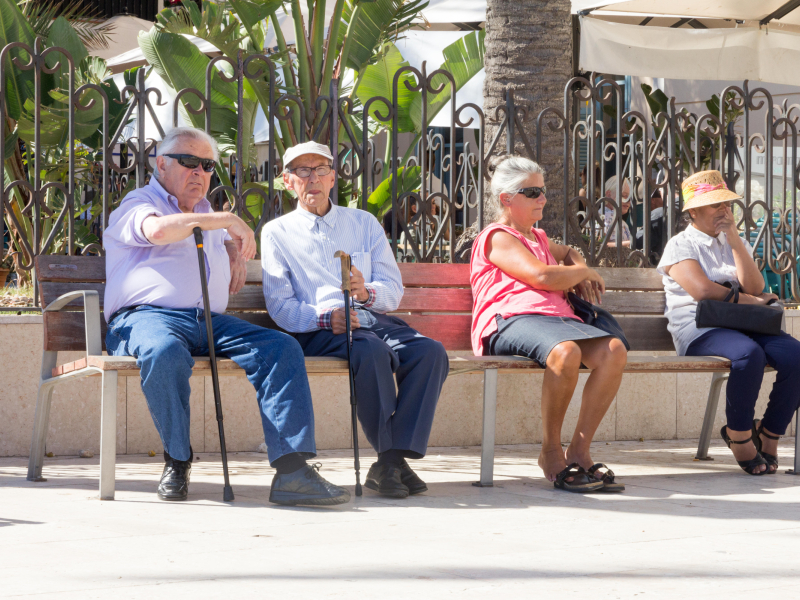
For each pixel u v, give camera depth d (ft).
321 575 12.50
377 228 22.39
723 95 30.22
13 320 24.21
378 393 19.27
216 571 12.65
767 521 17.03
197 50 40.22
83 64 44.04
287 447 17.95
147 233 19.07
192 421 25.88
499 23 33.30
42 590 11.55
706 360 23.34
